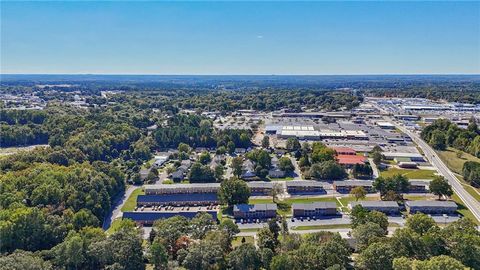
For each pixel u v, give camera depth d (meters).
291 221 152.88
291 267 102.69
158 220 141.88
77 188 157.50
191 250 107.94
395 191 175.62
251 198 180.12
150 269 112.12
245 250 108.56
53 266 108.06
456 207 159.25
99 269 112.25
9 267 96.06
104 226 151.38
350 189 187.00
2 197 138.12
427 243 107.56
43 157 199.12
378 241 109.31
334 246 105.62
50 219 128.50
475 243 105.69
